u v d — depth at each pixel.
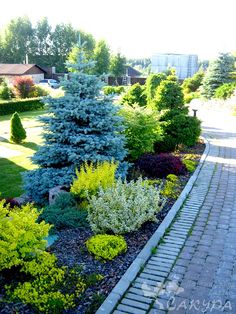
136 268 5.34
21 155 14.45
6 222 5.21
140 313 4.46
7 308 4.41
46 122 9.08
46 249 5.86
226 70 36.34
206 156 12.95
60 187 8.40
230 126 21.06
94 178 7.73
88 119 9.09
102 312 4.34
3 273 5.12
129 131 11.29
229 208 8.09
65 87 9.20
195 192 9.09
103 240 5.85
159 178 9.98
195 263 5.67
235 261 5.76
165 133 13.41
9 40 71.25
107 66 57.66
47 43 75.12
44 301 4.45
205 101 34.66
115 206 6.67
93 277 5.03
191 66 69.88
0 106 26.00
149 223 7.03
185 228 6.95
